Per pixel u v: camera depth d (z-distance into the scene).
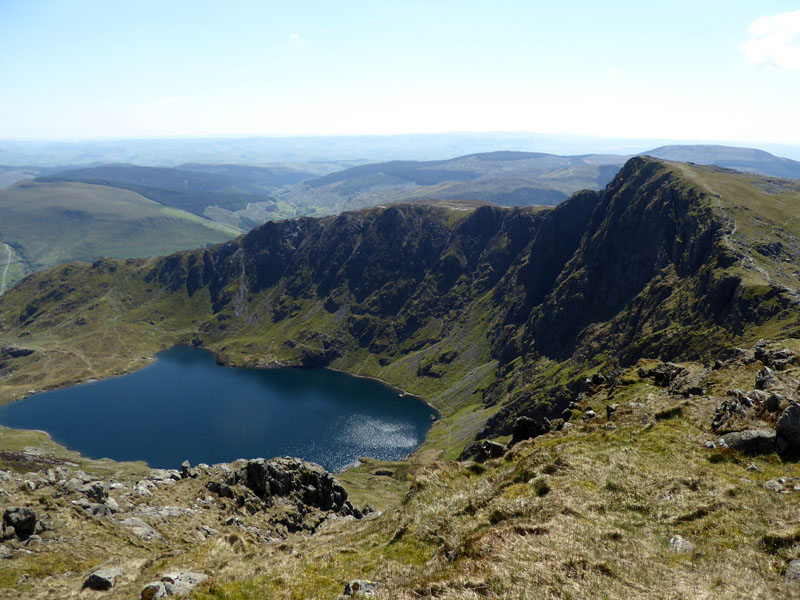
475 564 23.44
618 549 24.53
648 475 33.53
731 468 33.94
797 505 26.89
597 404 63.12
